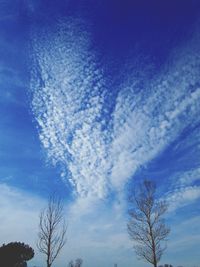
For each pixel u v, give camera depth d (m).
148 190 35.28
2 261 40.72
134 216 34.09
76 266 52.47
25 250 41.97
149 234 33.19
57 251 28.56
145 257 32.66
